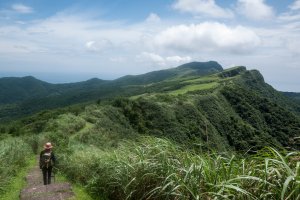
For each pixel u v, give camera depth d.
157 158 6.80
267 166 4.75
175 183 5.71
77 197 8.31
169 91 121.56
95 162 10.36
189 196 5.46
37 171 13.90
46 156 10.46
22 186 10.64
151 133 53.38
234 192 4.93
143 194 6.78
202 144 6.37
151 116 61.19
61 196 8.31
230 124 77.88
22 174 12.90
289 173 4.23
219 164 5.53
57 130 34.00
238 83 140.25
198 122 70.31
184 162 6.25
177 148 6.72
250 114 93.12
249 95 104.56
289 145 5.06
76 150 16.09
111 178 8.05
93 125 43.59
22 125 49.16
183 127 56.97
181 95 88.44
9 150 15.09
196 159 6.11
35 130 39.81
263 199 4.60
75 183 10.18
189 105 75.44
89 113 51.31
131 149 8.14
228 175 5.16
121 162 7.59
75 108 61.78
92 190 8.78
